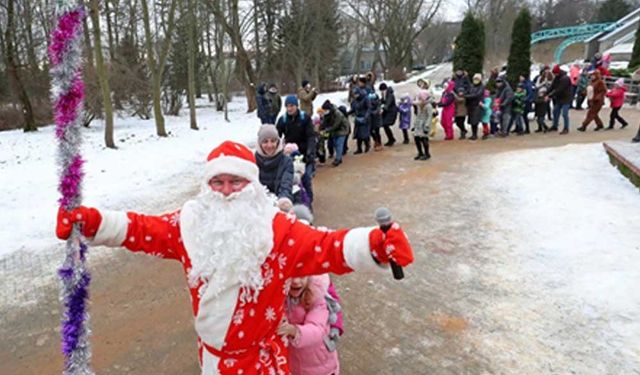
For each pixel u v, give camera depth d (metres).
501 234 5.54
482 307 3.99
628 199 6.27
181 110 27.19
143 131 16.70
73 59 1.79
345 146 10.97
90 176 8.99
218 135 14.78
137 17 24.78
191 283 1.79
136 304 4.36
